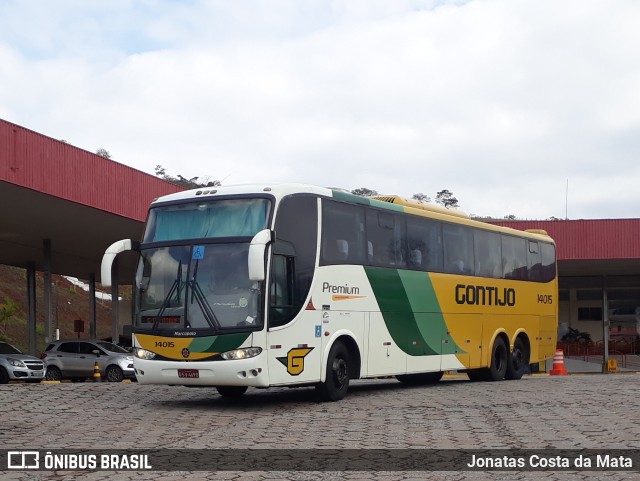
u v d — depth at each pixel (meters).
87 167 30.02
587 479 8.54
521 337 23.97
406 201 19.34
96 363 31.80
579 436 11.16
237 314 14.31
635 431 11.62
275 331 14.48
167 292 14.84
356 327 16.67
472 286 21.28
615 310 57.53
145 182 33.44
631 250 43.72
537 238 25.25
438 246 19.98
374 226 17.64
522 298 23.88
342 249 16.45
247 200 14.91
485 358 21.81
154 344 14.76
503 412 13.87
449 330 20.11
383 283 17.67
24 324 65.81
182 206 15.38
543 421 12.70
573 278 57.91
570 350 55.12
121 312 66.25
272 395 17.95
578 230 44.19
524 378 25.38
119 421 13.12
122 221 33.78
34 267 47.69
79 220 33.75
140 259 15.38
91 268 52.56
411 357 18.53
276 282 14.64
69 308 78.31
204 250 14.78
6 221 33.97
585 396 16.66
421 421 12.80
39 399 16.33
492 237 22.58
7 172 26.12
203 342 14.34
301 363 15.05
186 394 17.97
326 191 16.25
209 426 12.51
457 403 15.45
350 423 12.67
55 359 34.19
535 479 8.55
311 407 15.09
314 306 15.45
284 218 14.96
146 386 20.00
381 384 22.36
